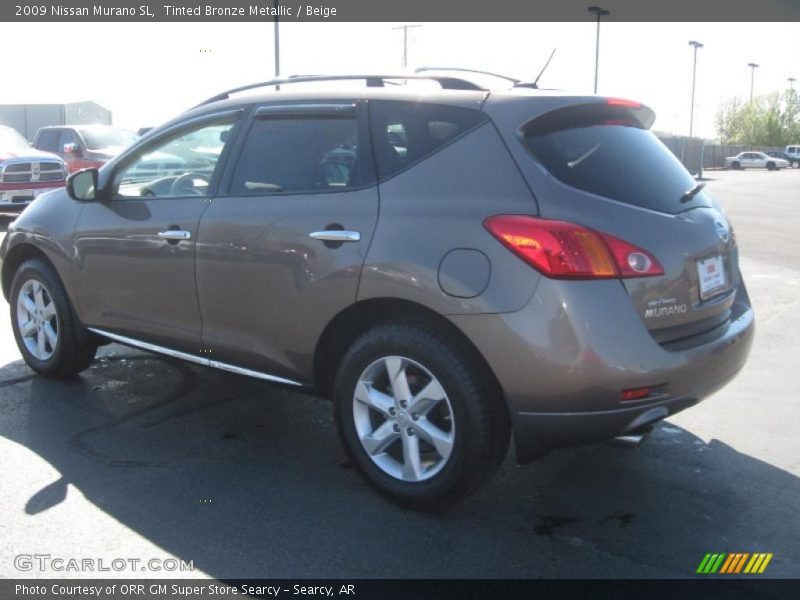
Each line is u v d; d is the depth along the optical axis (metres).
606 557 3.36
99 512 3.67
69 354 5.28
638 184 3.64
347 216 3.77
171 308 4.51
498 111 3.57
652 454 4.43
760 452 4.48
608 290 3.28
